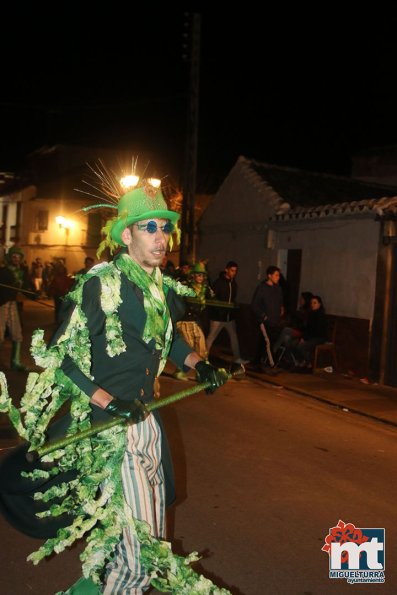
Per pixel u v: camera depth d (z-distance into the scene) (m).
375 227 11.66
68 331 2.95
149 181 3.18
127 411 2.87
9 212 35.97
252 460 6.44
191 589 2.98
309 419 8.44
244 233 15.23
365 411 9.13
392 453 7.11
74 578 3.95
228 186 15.80
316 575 4.19
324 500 5.50
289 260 13.98
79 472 3.10
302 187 15.38
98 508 2.97
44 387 2.97
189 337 9.56
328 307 12.69
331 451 7.00
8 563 4.11
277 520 5.01
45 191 32.88
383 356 11.30
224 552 4.43
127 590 3.02
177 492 5.45
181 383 10.04
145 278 3.10
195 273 9.83
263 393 10.00
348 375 11.94
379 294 11.45
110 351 2.97
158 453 3.17
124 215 3.08
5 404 2.97
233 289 11.95
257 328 14.34
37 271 30.44
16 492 3.04
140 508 3.00
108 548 2.94
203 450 6.66
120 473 2.99
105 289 2.98
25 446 3.04
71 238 32.50
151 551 2.94
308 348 11.90
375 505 5.46
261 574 4.16
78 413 2.98
